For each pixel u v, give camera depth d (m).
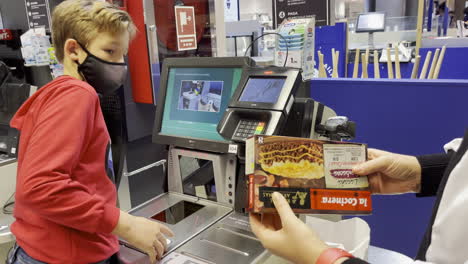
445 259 0.58
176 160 1.43
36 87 2.26
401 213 2.22
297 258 0.67
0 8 2.52
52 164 0.95
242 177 1.26
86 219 0.95
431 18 6.00
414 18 5.10
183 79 1.42
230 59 1.31
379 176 0.94
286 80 1.17
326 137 1.38
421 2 3.98
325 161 0.86
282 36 1.67
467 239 0.56
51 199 0.93
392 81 2.04
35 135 0.99
